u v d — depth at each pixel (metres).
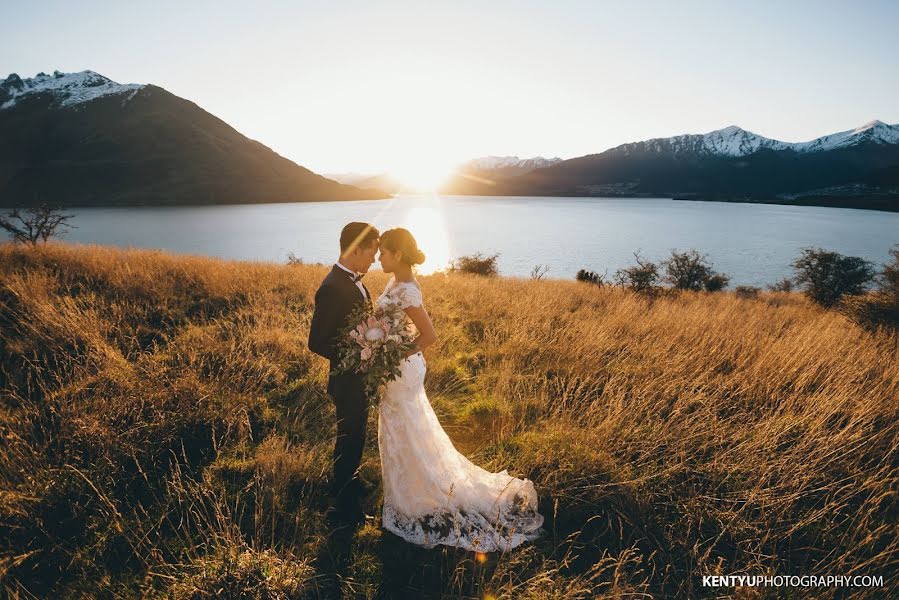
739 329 6.91
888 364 5.15
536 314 7.63
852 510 2.95
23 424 3.30
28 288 6.21
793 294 23.14
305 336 5.76
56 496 2.76
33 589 2.28
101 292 6.87
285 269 11.52
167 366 4.55
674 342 6.18
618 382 4.81
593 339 6.11
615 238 123.88
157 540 2.60
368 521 2.96
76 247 10.71
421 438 2.80
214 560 2.38
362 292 2.85
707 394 4.45
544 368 5.46
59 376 4.01
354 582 2.47
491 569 2.58
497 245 107.81
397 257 2.64
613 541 2.84
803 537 2.77
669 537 2.78
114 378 4.02
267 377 4.68
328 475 3.29
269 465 3.15
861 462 3.38
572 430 3.75
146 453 3.23
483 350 6.11
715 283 22.56
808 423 3.80
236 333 5.80
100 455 3.08
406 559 2.66
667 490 3.13
